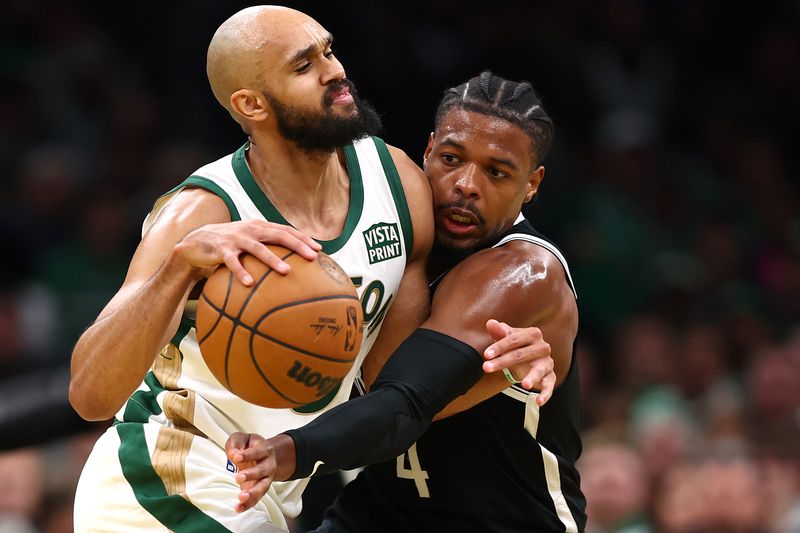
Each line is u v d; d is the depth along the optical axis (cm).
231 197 682
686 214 2103
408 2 2033
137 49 2128
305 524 960
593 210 1991
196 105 2020
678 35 2333
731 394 1627
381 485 766
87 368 631
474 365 670
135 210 1827
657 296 1858
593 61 2245
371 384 736
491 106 709
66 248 1791
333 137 673
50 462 1288
